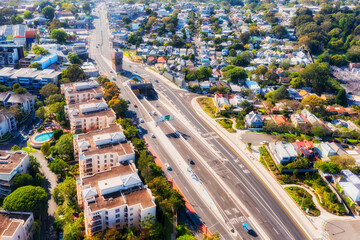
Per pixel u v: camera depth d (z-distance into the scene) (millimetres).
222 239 183500
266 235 188375
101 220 171750
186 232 184250
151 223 172625
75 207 196000
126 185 185250
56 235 187375
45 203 191250
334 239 187250
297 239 186625
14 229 164625
